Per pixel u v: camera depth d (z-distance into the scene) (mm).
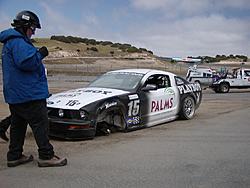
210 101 17969
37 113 5328
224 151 6566
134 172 5266
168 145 7055
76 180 4914
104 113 7852
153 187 4645
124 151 6555
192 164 5691
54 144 7164
